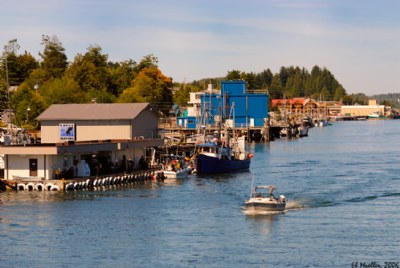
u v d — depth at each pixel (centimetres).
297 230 9944
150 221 10588
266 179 15538
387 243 9200
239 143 18650
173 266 8294
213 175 16412
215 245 9162
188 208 11619
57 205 11912
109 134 17300
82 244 9288
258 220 10619
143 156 16812
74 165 14325
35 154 13675
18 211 11394
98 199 12538
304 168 18188
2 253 8906
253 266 8256
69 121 17425
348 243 9206
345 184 14462
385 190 13500
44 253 8894
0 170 14262
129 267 8281
